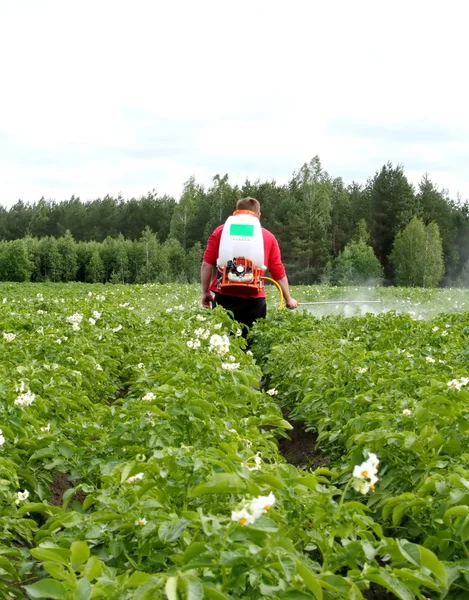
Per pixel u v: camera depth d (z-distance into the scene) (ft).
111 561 13.38
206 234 296.10
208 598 10.05
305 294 121.08
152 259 239.30
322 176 312.71
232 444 16.21
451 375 24.97
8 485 17.08
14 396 20.97
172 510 14.21
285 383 31.55
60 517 14.94
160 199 386.93
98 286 156.66
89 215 366.22
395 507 15.20
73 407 24.20
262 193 301.63
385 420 19.15
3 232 370.32
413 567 12.65
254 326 40.11
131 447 17.63
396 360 29.22
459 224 315.99
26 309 59.98
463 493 13.84
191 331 36.81
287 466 14.85
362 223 275.59
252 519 10.84
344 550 12.58
